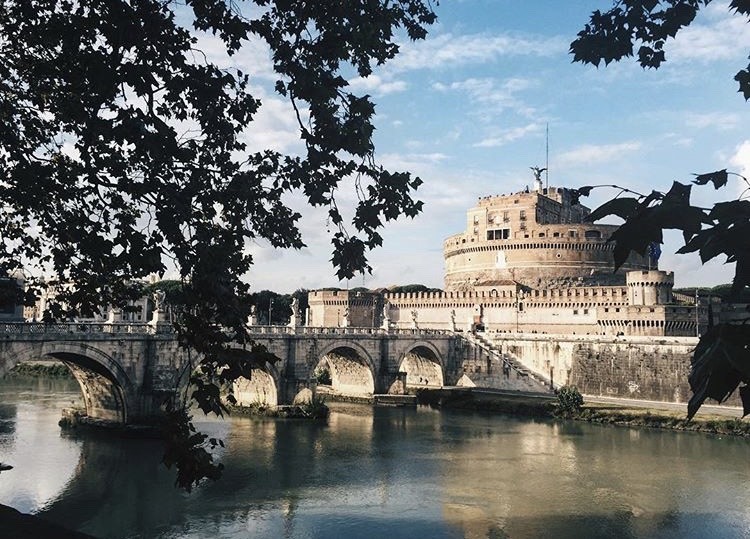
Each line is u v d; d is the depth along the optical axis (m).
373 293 173.75
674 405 95.50
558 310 137.25
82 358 62.78
